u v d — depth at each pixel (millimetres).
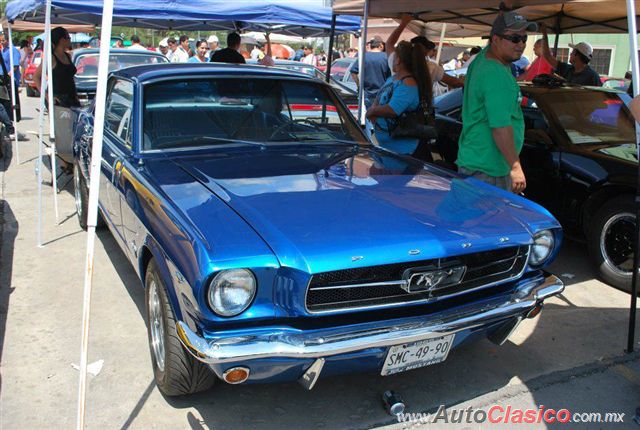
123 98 4027
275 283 2324
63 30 7039
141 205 3020
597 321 4016
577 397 3127
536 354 3559
